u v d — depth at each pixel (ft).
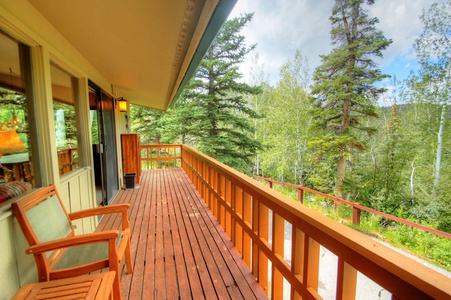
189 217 10.32
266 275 5.68
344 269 3.08
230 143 35.91
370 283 10.98
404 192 34.55
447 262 16.38
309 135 38.73
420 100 35.83
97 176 12.26
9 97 5.57
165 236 8.42
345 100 34.01
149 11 5.01
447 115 33.53
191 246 7.66
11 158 5.56
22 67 5.56
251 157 41.04
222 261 6.78
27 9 4.95
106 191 11.73
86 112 9.08
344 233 3.03
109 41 7.07
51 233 4.92
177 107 37.01
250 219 6.81
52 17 5.64
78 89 8.91
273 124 48.70
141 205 12.11
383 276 2.46
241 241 7.32
